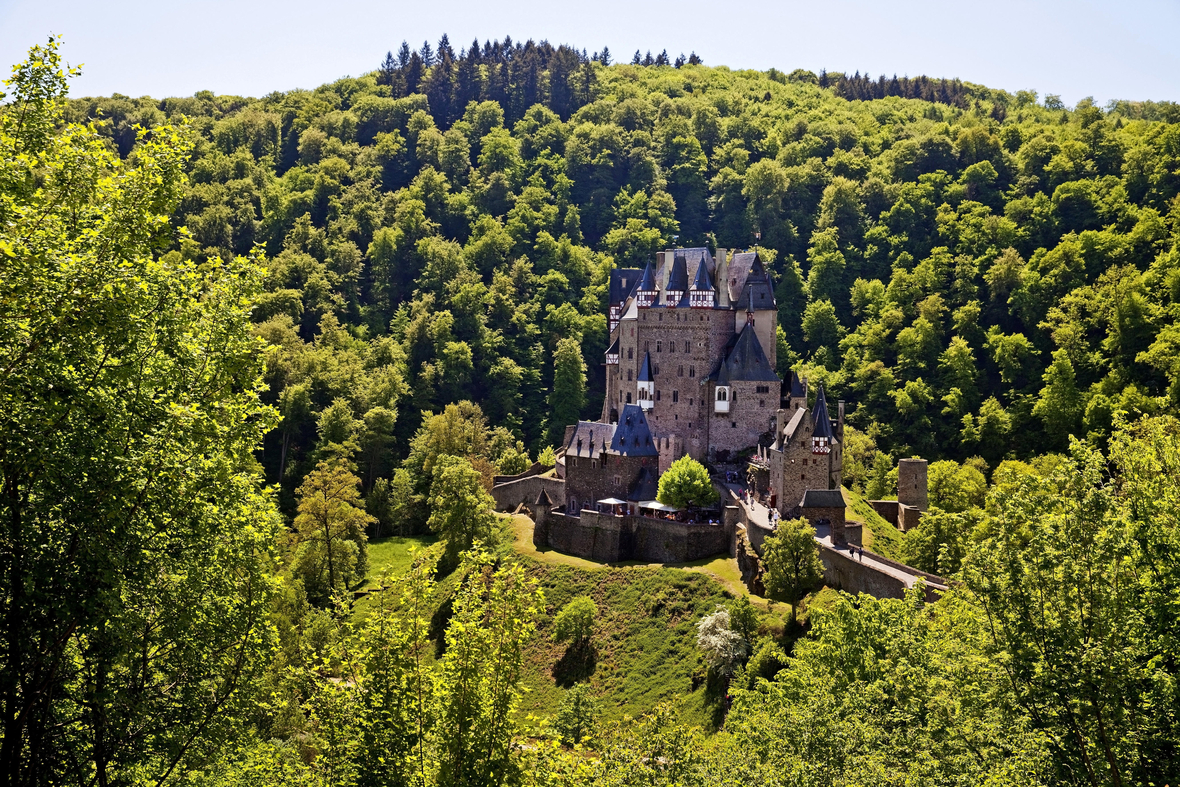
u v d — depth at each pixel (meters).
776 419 118.25
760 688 69.06
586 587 103.12
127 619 30.36
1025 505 38.94
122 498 30.30
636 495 114.44
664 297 126.50
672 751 44.84
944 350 197.12
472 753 36.72
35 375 29.19
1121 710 35.00
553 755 38.91
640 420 120.00
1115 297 178.88
